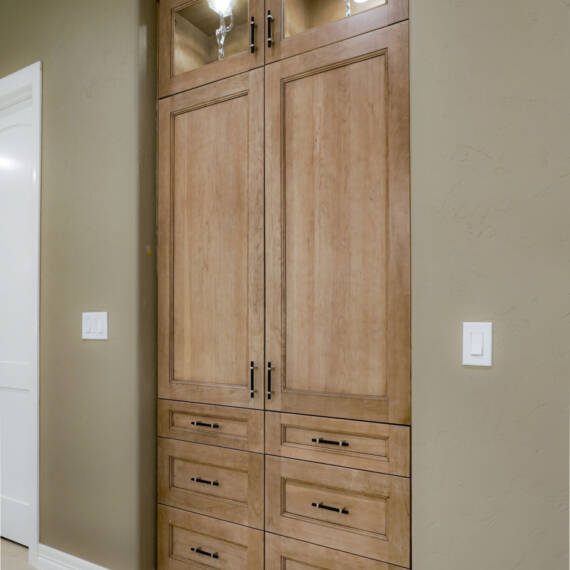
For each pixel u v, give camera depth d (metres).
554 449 1.17
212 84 1.87
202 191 1.89
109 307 2.03
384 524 1.45
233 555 1.76
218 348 1.83
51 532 2.18
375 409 1.47
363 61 1.54
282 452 1.65
